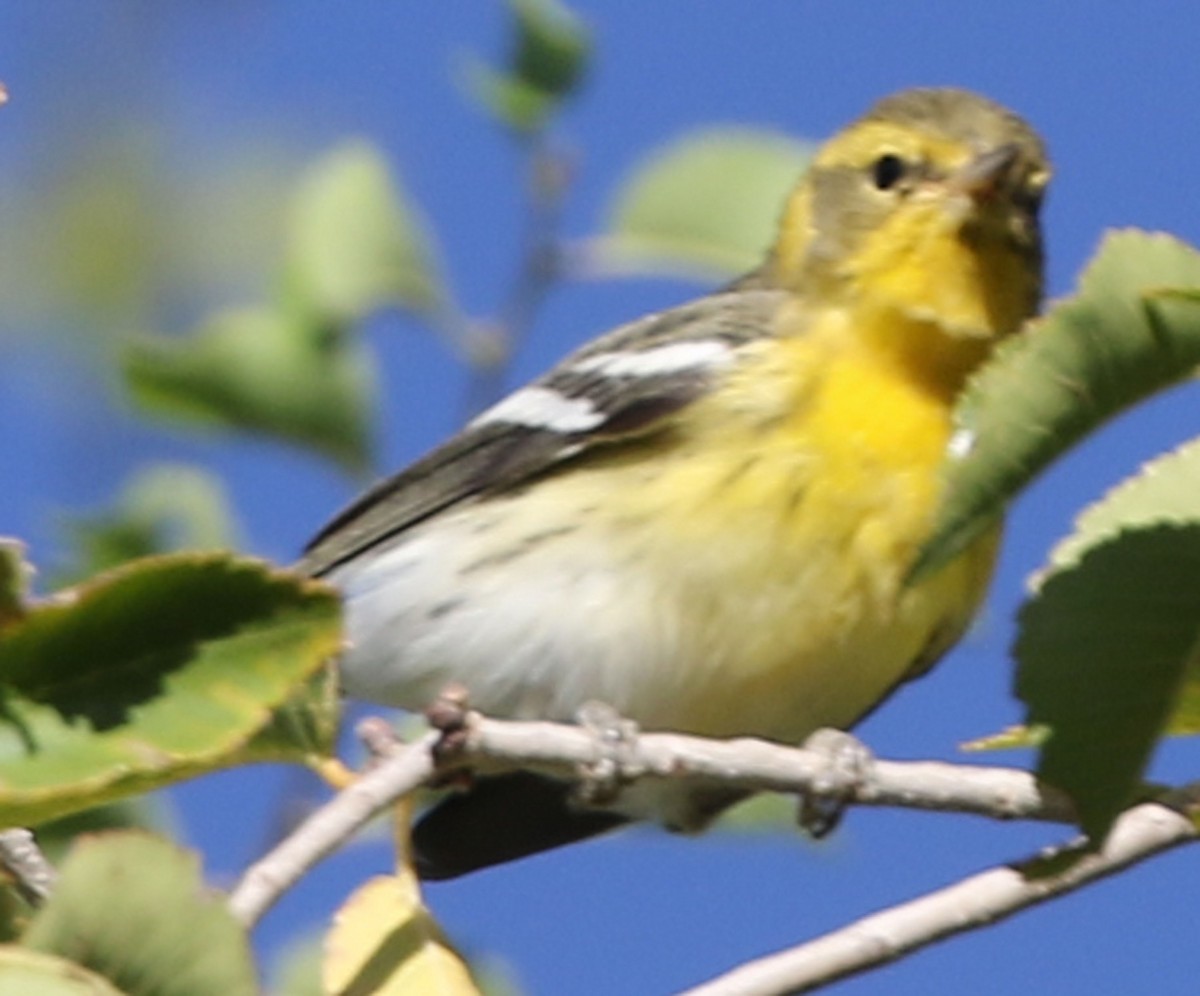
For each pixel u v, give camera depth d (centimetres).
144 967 638
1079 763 771
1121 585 773
